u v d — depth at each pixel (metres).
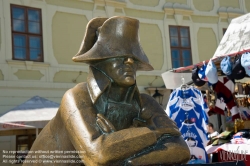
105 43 1.39
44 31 9.35
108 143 1.23
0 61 8.62
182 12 11.56
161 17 11.32
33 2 9.28
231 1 12.41
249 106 4.68
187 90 4.04
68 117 1.40
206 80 4.14
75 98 1.43
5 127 5.48
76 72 9.67
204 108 3.96
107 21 1.41
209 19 11.99
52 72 9.32
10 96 8.62
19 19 9.07
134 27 1.42
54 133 1.58
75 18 9.86
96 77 1.45
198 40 11.73
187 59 11.47
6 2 8.87
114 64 1.39
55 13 9.59
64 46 9.61
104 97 1.45
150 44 10.98
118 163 1.24
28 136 8.12
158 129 1.42
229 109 4.56
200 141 3.92
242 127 4.32
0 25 8.73
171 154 1.33
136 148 1.25
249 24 3.73
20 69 8.88
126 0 10.74
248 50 3.40
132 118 1.52
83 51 1.45
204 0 12.04
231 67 3.54
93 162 1.23
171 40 11.34
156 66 10.95
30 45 9.16
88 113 1.37
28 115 5.89
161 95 10.52
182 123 3.96
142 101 1.56
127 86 1.44
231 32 3.92
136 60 1.44
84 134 1.30
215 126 8.16
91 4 10.13
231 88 4.54
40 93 9.07
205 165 1.32
